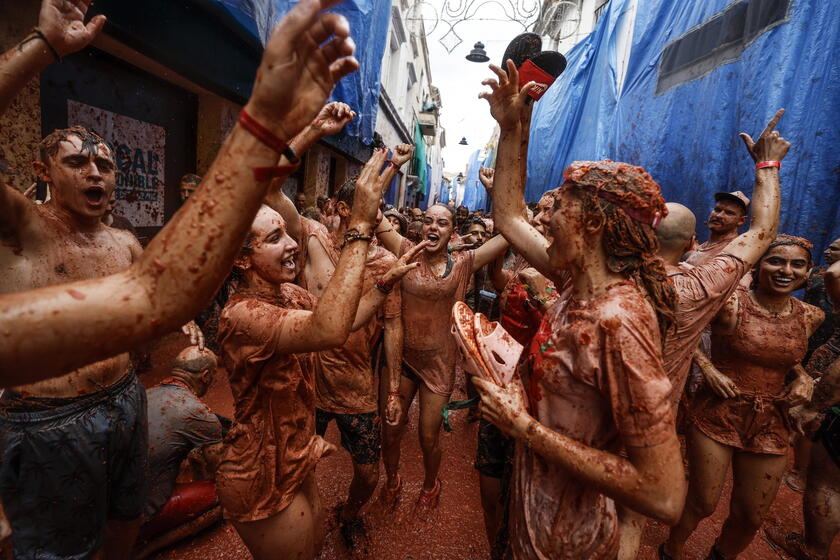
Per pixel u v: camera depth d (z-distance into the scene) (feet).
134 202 15.29
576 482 4.10
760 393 6.81
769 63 10.14
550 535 4.13
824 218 9.01
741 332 6.88
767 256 6.74
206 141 18.28
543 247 5.25
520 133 5.23
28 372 1.77
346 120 4.41
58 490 5.05
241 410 4.82
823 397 7.49
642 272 3.72
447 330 8.34
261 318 4.50
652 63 15.94
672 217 6.07
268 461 4.85
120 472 5.71
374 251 8.48
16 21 8.44
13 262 4.89
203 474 7.97
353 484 7.55
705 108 12.68
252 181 1.87
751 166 10.64
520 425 3.79
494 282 11.12
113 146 14.14
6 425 4.92
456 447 11.37
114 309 1.82
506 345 4.30
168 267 1.89
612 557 4.16
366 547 7.55
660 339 3.80
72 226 5.38
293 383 5.00
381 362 9.09
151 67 14.69
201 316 14.35
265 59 1.77
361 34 20.20
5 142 8.87
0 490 4.95
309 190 30.99
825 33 9.05
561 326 3.89
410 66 50.01
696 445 7.22
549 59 5.11
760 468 6.95
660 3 15.76
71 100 12.36
